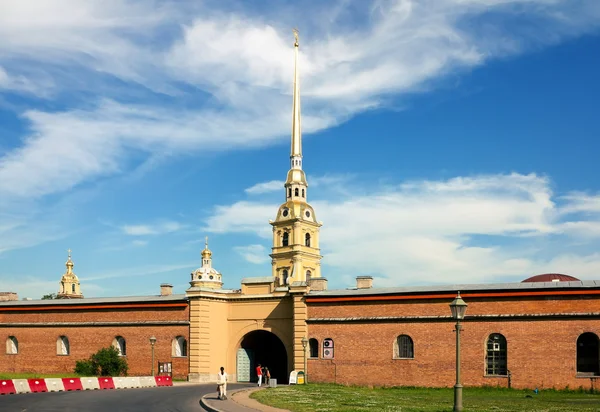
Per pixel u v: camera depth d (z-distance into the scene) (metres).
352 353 50.66
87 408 31.47
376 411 29.06
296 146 125.62
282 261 120.81
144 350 58.06
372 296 50.62
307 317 52.75
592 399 37.75
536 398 38.44
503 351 46.34
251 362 59.78
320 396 37.66
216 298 57.84
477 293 47.28
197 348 56.09
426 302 49.00
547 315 45.19
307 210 123.31
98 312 60.34
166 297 59.28
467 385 46.69
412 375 48.47
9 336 62.97
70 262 126.75
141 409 31.36
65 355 60.53
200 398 37.81
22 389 41.38
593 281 45.78
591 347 44.22
